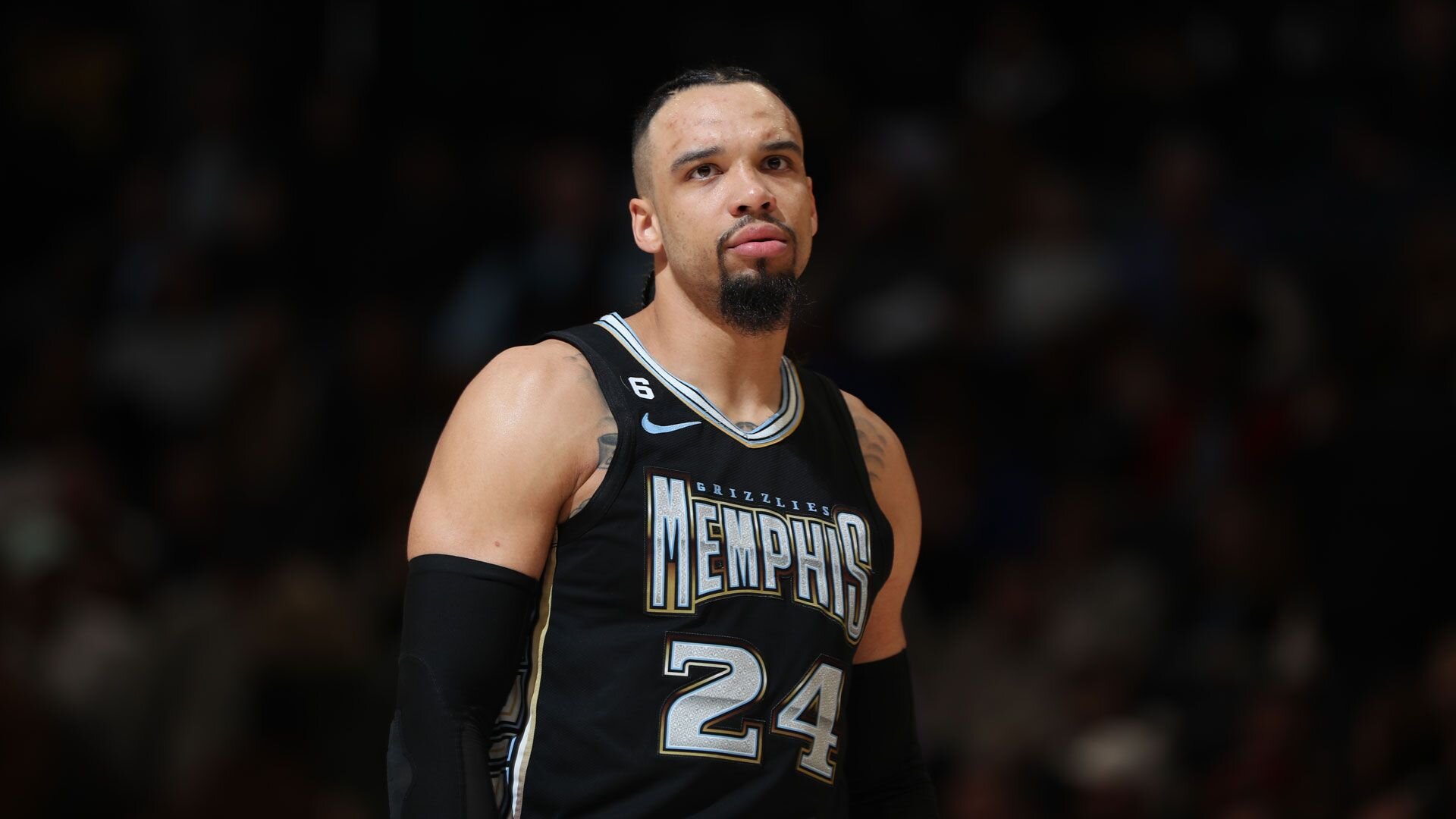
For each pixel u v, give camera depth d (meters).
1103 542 22.06
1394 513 19.16
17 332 28.73
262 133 31.02
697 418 8.45
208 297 27.78
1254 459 23.12
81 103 33.31
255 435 24.06
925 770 9.87
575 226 27.14
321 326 28.30
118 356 27.14
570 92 32.31
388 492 23.05
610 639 7.98
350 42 32.72
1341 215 27.53
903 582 9.59
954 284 26.59
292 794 17.69
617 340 8.59
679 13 33.16
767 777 8.03
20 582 20.53
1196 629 21.27
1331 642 19.31
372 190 29.66
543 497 8.02
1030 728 19.67
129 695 20.12
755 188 8.47
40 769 18.25
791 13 33.00
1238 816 17.88
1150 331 25.69
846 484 8.92
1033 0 33.16
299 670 19.00
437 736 7.66
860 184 28.05
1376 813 16.38
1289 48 31.05
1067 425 24.69
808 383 9.30
